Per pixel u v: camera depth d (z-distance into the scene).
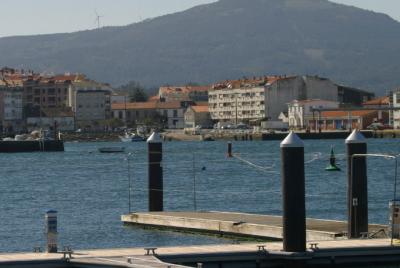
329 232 79.94
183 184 163.00
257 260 68.38
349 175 77.94
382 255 70.94
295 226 68.00
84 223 102.50
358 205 77.62
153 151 100.38
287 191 67.88
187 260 67.44
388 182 157.62
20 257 67.44
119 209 118.19
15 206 125.94
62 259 66.62
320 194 134.50
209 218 91.94
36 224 103.50
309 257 68.50
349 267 70.25
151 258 66.06
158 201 101.00
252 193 138.62
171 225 94.00
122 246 85.38
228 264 68.06
